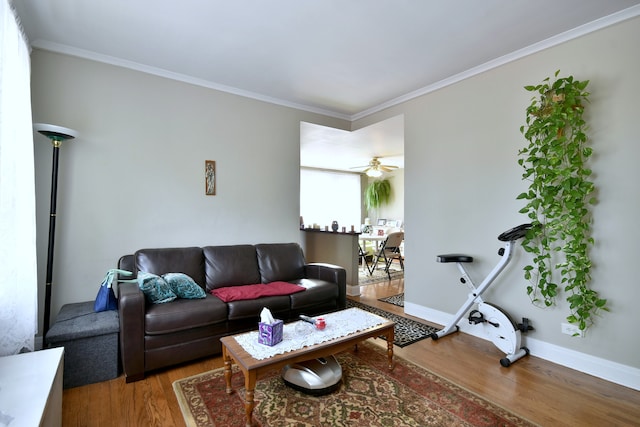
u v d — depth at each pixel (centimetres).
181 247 315
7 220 172
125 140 291
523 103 267
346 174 898
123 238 290
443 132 331
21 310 194
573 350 238
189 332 236
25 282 197
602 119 224
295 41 254
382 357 254
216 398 196
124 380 216
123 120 290
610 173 221
